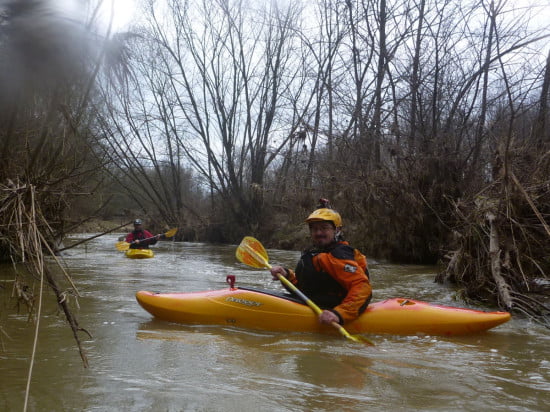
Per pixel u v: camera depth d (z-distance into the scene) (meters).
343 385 2.40
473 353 3.12
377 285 6.25
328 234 3.81
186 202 19.89
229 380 2.42
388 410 2.08
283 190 13.23
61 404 2.03
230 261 9.51
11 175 2.67
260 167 16.28
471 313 3.72
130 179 16.72
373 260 9.70
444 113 9.88
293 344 3.25
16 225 2.12
